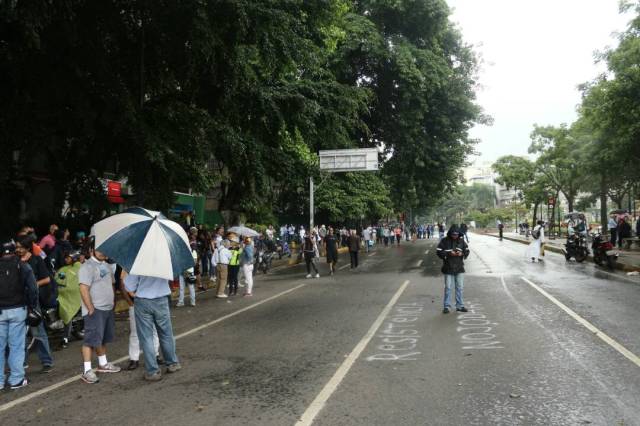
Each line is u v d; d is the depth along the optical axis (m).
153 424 4.83
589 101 25.91
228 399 5.46
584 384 5.59
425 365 6.52
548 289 13.18
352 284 15.90
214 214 28.75
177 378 6.35
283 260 27.61
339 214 36.56
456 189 42.50
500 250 30.89
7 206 13.45
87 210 14.35
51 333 9.84
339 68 33.62
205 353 7.60
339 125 17.55
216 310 11.95
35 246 7.82
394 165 38.53
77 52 10.93
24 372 6.48
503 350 7.16
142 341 6.35
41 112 11.11
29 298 6.45
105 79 11.27
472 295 12.50
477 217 110.19
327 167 30.59
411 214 81.38
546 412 4.82
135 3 11.45
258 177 15.24
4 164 11.30
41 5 8.61
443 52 38.19
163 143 11.99
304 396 5.46
